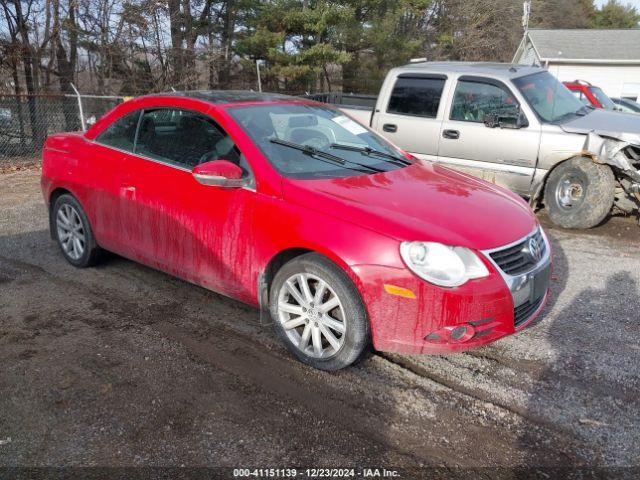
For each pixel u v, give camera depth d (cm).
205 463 270
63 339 389
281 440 287
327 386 334
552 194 681
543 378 347
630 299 467
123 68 1992
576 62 2711
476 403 320
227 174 362
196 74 2159
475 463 272
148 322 416
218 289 401
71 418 303
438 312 308
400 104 764
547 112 687
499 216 355
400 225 318
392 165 429
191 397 322
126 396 322
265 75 2478
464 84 716
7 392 325
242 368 354
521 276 332
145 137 448
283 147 395
